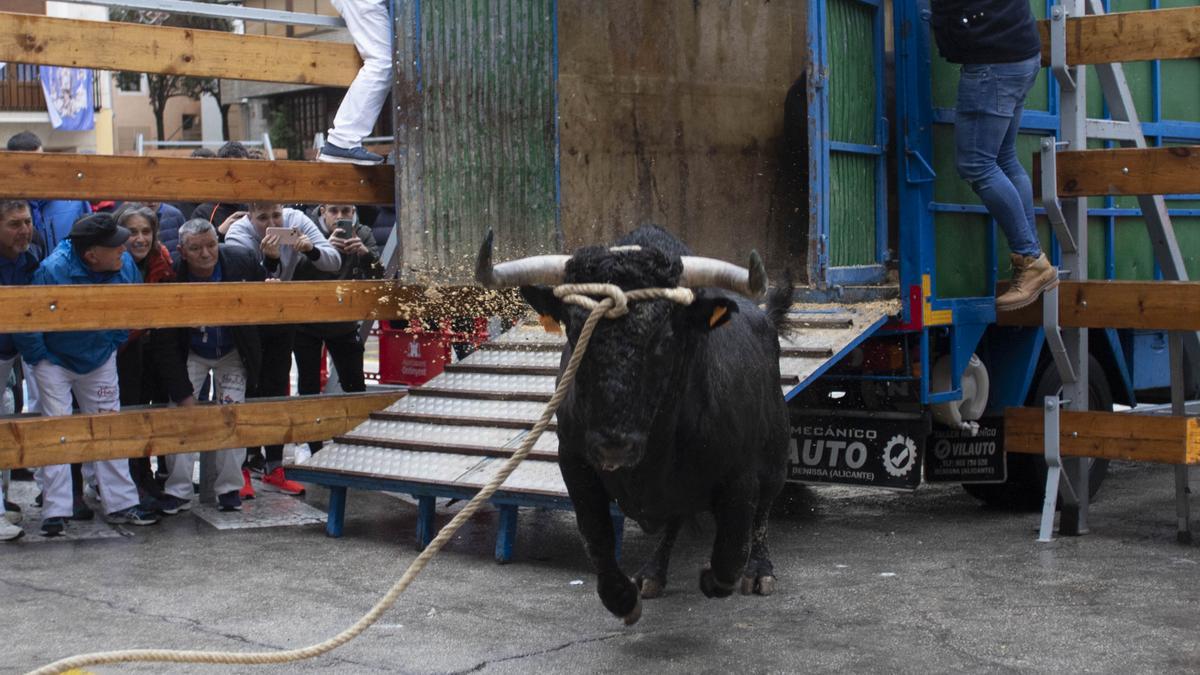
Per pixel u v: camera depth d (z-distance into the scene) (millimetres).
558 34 8797
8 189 7375
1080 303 7441
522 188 8812
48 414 7680
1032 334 8047
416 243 8547
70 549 7230
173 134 34031
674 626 5664
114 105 33000
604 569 5172
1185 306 7105
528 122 8797
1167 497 8688
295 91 29734
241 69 8258
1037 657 5156
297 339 9102
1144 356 9133
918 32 7527
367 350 18250
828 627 5617
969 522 7926
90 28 7656
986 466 7922
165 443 7695
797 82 9477
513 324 8898
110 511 7793
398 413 7941
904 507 8461
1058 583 6324
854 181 7711
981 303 7871
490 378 8047
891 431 7621
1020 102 7348
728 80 9516
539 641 5457
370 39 8625
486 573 6691
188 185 7914
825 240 7352
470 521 8047
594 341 4184
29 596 6203
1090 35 7348
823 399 8039
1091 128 8094
